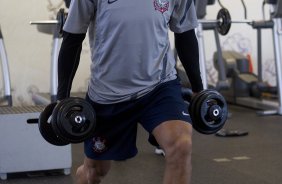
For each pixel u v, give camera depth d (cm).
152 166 404
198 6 571
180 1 234
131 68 226
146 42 222
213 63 766
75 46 228
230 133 524
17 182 360
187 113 224
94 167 255
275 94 735
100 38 228
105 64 230
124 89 230
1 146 362
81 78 720
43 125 226
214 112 231
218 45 615
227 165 405
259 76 698
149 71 226
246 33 805
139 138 519
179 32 239
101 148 240
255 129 561
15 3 684
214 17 784
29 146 368
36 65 702
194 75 242
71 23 223
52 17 698
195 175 376
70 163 379
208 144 487
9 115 361
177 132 212
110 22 221
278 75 645
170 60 237
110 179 367
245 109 710
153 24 222
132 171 389
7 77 563
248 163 411
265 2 647
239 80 743
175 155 209
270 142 493
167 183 209
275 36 634
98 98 235
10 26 685
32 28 695
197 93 238
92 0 222
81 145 485
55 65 562
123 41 222
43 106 402
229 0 792
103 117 236
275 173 380
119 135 238
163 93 228
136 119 231
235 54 765
